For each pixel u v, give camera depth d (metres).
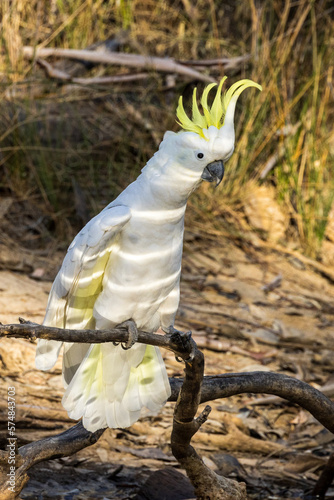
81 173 12.20
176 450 4.73
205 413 4.54
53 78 12.60
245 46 14.79
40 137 11.80
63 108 12.26
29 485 5.59
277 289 11.34
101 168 12.73
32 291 9.17
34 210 11.45
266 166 13.55
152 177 4.56
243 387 4.93
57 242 10.99
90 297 4.89
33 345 7.73
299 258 12.48
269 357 9.10
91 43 14.42
